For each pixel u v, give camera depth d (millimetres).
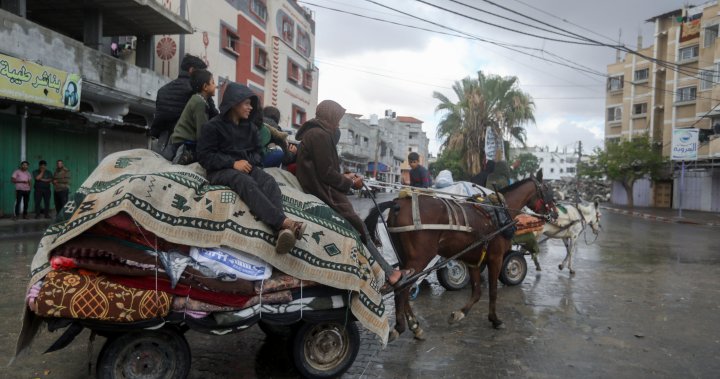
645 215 28719
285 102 28469
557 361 4879
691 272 10094
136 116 18828
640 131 41438
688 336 5785
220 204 3619
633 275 9664
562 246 14281
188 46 19422
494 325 5898
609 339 5609
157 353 3596
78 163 16281
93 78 14469
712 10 33094
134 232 3385
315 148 4414
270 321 3740
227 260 3566
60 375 4098
